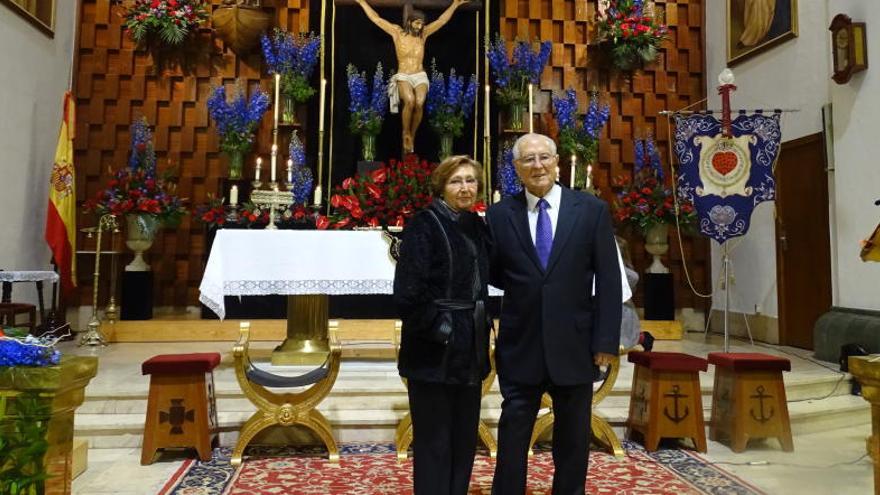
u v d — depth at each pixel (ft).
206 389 11.45
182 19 23.50
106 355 17.76
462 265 7.58
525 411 8.00
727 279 17.95
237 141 22.88
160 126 24.23
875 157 16.83
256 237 13.51
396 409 13.32
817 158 19.74
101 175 23.79
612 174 26.32
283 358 15.87
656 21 26.21
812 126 19.95
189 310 23.90
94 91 24.00
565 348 7.79
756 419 12.03
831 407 14.34
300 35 25.21
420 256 7.39
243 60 24.95
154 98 24.30
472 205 7.82
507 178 22.41
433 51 25.90
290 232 13.67
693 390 12.03
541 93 26.22
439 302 7.41
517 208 8.37
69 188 20.95
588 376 7.88
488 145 23.26
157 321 20.74
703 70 26.55
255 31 24.02
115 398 12.94
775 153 17.47
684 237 26.00
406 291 7.27
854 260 17.52
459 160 7.82
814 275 19.79
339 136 25.11
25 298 20.75
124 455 11.53
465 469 7.79
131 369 15.42
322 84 23.12
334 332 11.64
